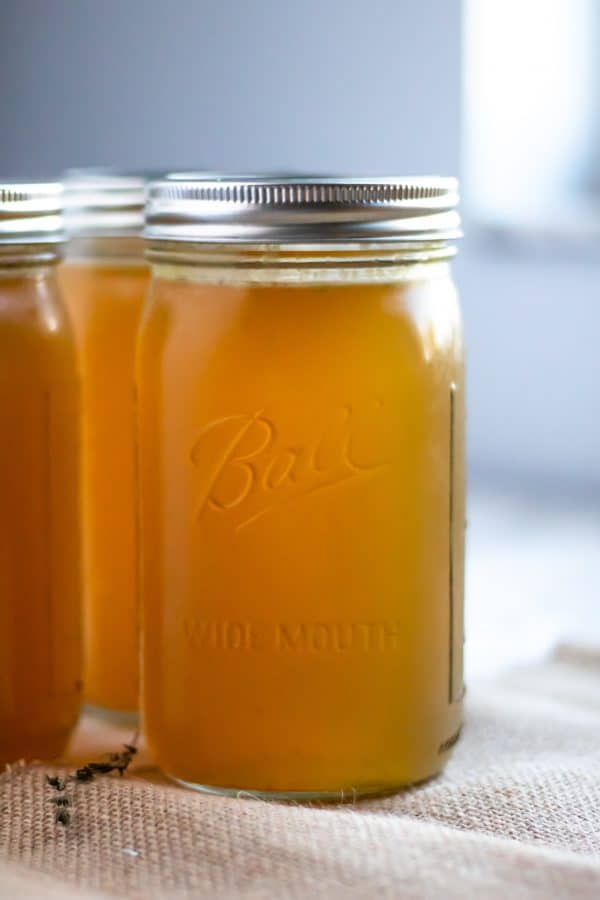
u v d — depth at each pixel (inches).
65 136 73.1
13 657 24.2
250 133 66.4
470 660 30.4
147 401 23.5
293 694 22.9
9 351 23.7
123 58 70.1
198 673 23.2
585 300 59.6
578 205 62.5
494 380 62.7
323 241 22.1
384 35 62.1
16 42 74.1
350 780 23.2
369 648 23.0
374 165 63.1
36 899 20.4
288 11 64.3
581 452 60.6
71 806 22.6
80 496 25.1
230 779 23.2
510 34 62.2
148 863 21.3
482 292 62.3
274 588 22.8
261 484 22.7
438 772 24.4
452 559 23.8
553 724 26.8
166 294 23.2
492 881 20.6
